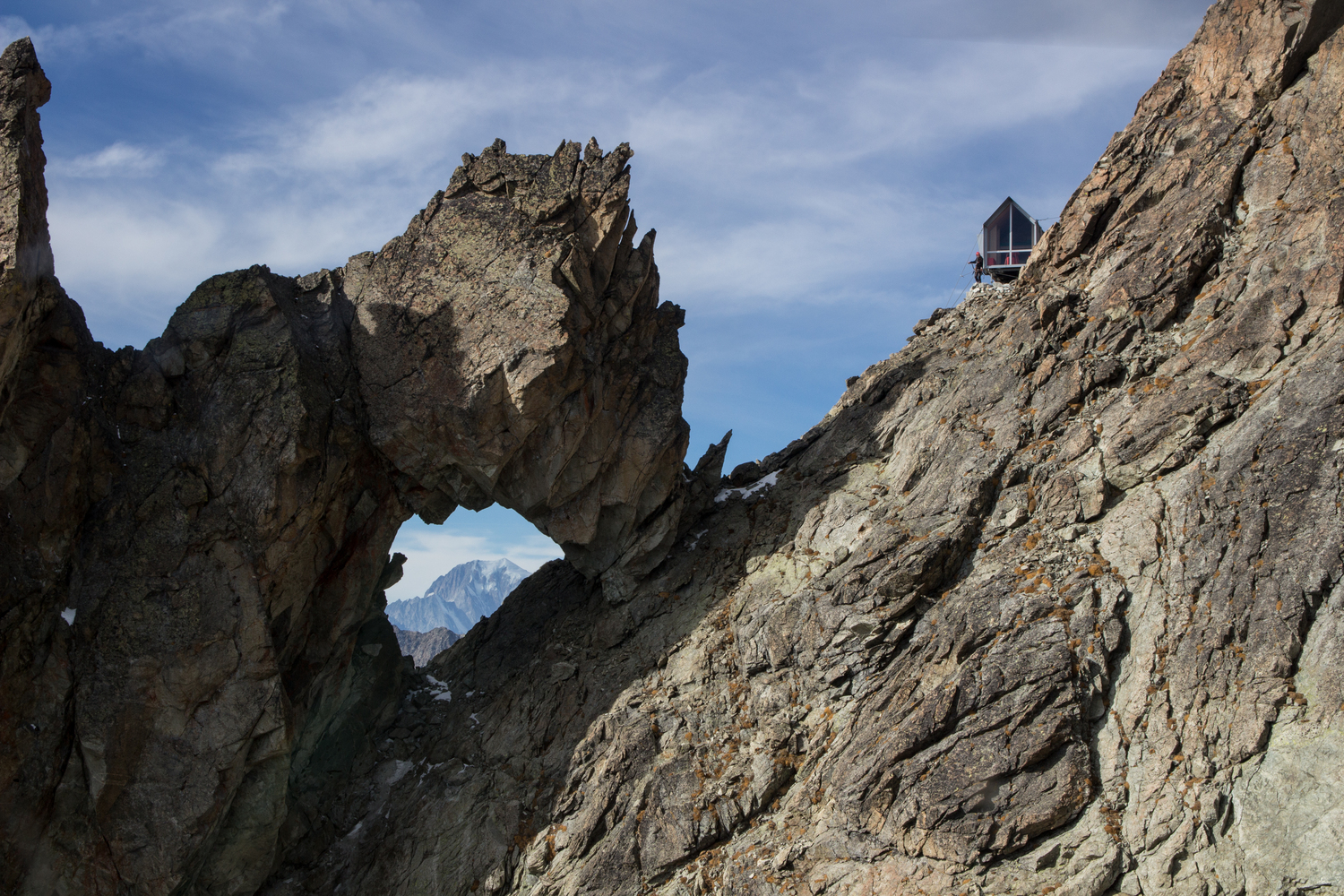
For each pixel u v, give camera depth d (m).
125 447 21.66
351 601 23.42
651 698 22.45
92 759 19.61
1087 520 20.27
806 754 20.27
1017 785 17.42
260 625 20.69
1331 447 17.89
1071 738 17.53
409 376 23.06
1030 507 20.97
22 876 19.06
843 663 20.69
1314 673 16.48
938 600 20.44
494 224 23.50
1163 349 21.75
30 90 19.83
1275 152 22.39
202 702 20.27
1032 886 16.56
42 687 19.62
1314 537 17.34
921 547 20.75
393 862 21.98
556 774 22.08
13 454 19.84
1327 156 21.52
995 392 23.27
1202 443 19.80
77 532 20.75
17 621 19.38
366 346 23.39
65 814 19.53
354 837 23.20
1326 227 20.39
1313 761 15.77
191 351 22.11
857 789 18.59
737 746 20.94
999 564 20.17
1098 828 16.73
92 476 21.17
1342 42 22.31
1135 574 18.94
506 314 22.64
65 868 19.36
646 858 19.84
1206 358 20.83
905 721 18.83
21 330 19.23
